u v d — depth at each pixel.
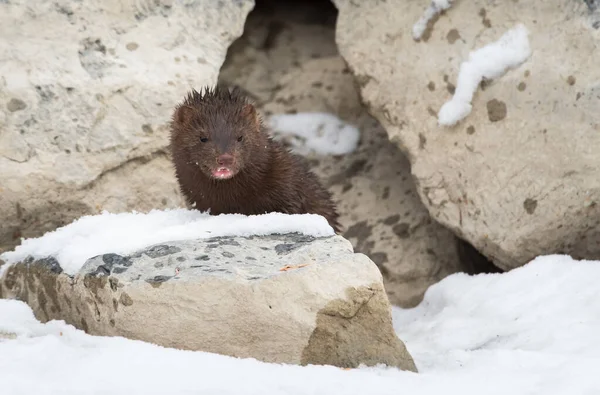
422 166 11.70
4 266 10.16
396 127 12.02
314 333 7.91
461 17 11.60
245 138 10.13
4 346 7.66
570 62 10.71
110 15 11.77
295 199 10.62
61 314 8.99
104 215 10.22
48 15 11.45
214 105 10.28
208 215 10.11
